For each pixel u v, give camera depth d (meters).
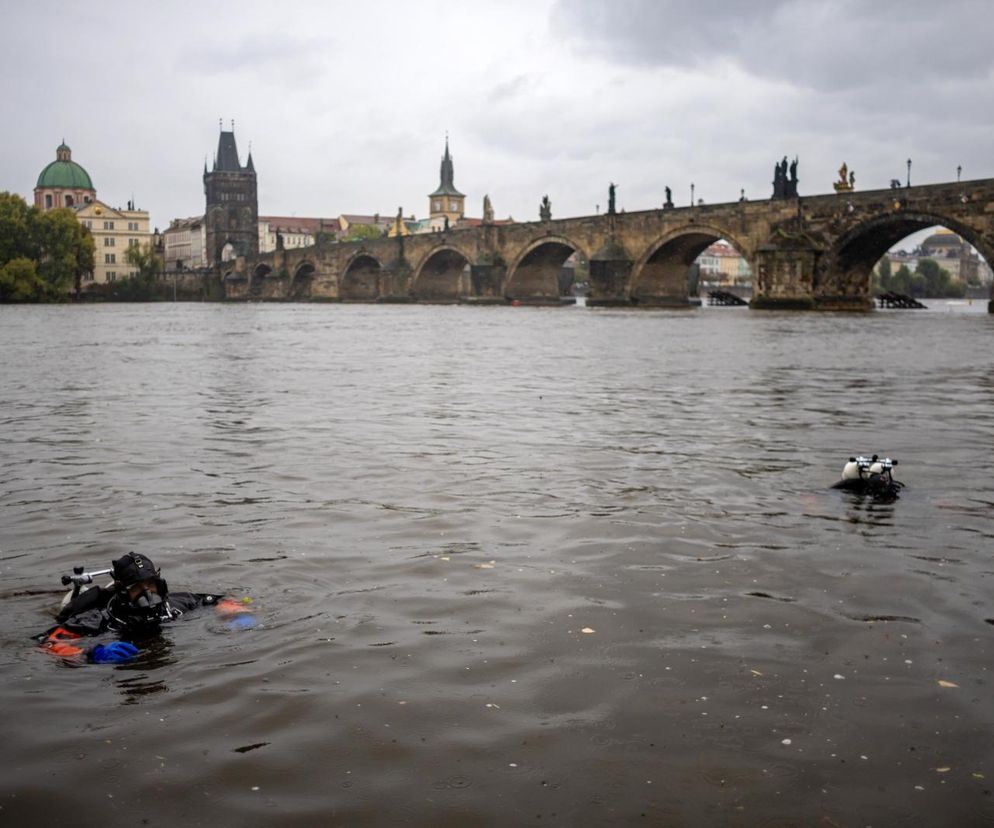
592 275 124.50
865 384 27.94
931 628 7.98
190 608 8.40
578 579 9.23
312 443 17.09
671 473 14.30
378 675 7.02
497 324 76.94
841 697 6.65
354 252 193.12
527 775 5.64
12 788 5.52
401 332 64.00
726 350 43.56
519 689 6.77
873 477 13.01
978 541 10.66
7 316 105.31
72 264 186.50
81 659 7.37
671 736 6.09
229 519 11.55
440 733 6.14
